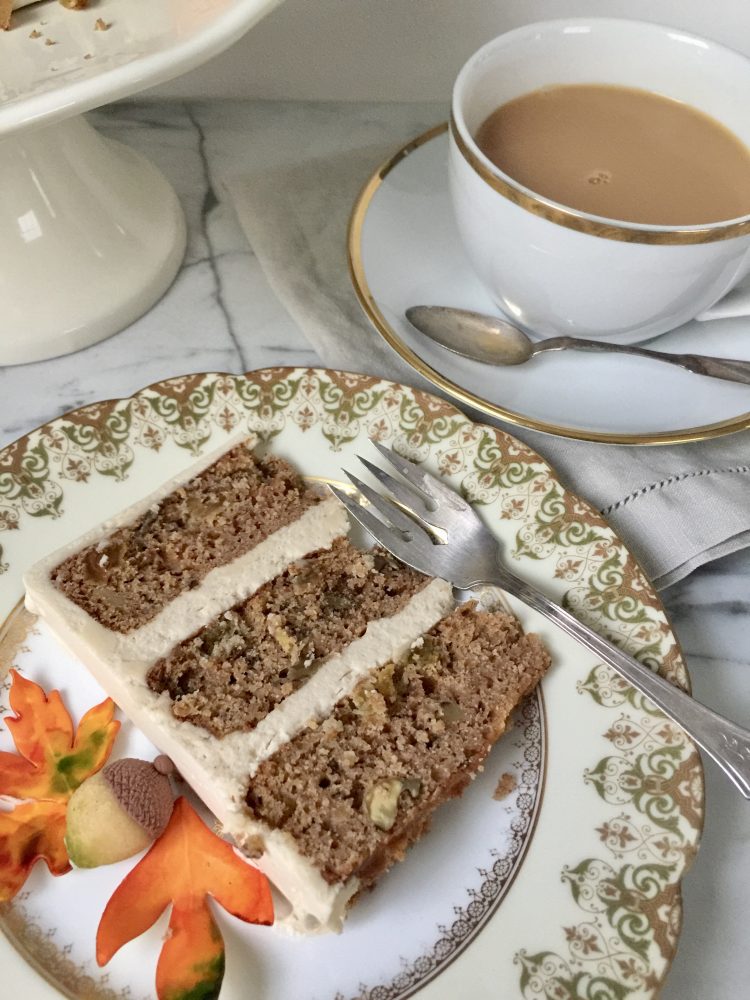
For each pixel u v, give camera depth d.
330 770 0.20
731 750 0.19
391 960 0.18
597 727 0.21
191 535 0.23
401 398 0.26
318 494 0.25
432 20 0.33
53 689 0.22
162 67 0.20
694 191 0.24
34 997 0.18
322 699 0.21
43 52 0.22
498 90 0.26
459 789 0.20
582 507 0.24
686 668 0.21
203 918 0.18
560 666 0.22
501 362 0.26
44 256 0.27
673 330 0.27
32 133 0.25
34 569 0.22
